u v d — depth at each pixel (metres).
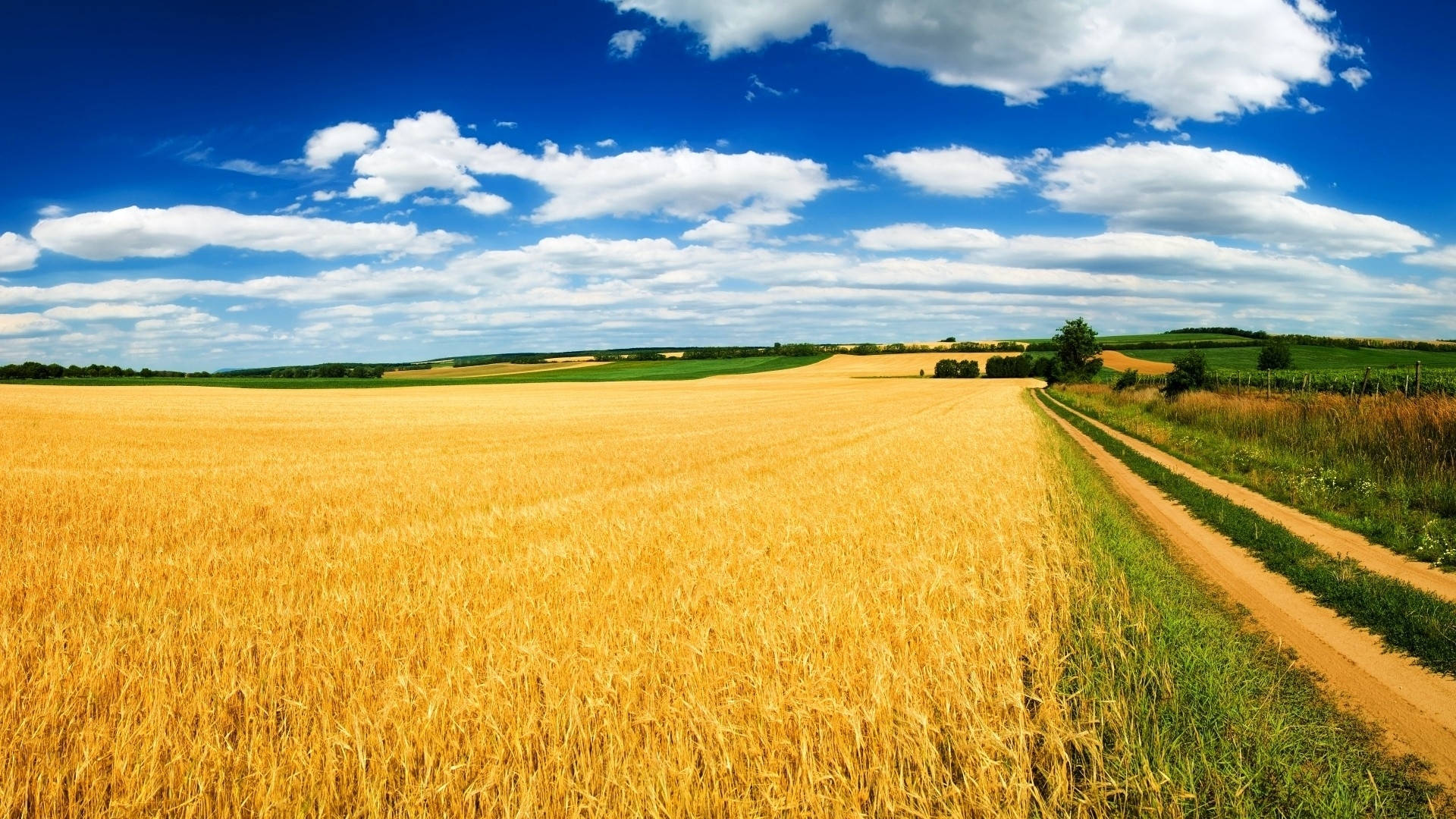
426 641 5.52
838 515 10.55
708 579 6.88
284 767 3.81
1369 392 24.06
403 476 17.14
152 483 16.02
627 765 3.81
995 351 149.00
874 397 67.19
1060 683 5.01
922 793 3.71
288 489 15.16
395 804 3.76
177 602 6.94
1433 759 4.48
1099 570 8.16
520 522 10.62
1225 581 8.36
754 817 3.61
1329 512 11.90
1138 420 31.94
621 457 21.59
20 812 3.71
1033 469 16.61
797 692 4.36
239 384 97.12
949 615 6.05
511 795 3.66
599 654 4.91
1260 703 5.12
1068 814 3.69
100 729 4.15
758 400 62.09
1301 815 3.88
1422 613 6.84
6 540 10.26
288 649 5.17
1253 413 22.39
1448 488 12.43
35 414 39.84
